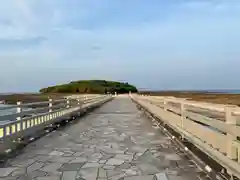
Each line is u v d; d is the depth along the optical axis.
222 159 4.71
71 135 9.68
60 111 13.33
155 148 7.39
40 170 5.40
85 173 5.20
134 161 6.05
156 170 5.37
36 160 6.17
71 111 15.73
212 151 5.26
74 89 107.19
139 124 12.86
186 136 7.51
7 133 7.25
